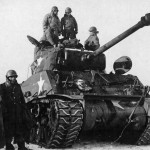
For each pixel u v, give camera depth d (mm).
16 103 9297
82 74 13055
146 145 12234
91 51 14172
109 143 12445
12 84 9352
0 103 8945
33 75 13305
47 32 14891
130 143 12531
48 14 15773
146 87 12734
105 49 12836
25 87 13570
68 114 10117
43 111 11508
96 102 11578
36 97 11578
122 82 13422
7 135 9258
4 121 9195
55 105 10242
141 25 11156
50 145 10539
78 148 10852
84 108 10789
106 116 11594
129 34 11906
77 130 10547
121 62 14328
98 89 12656
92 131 12125
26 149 9523
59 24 15812
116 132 12633
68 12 16422
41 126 11320
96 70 14078
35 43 14148
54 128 10148
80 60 13555
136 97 12227
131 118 12039
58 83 11938
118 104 11930
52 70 12680
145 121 12125
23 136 9453
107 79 13211
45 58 13555
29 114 9547
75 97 10781
